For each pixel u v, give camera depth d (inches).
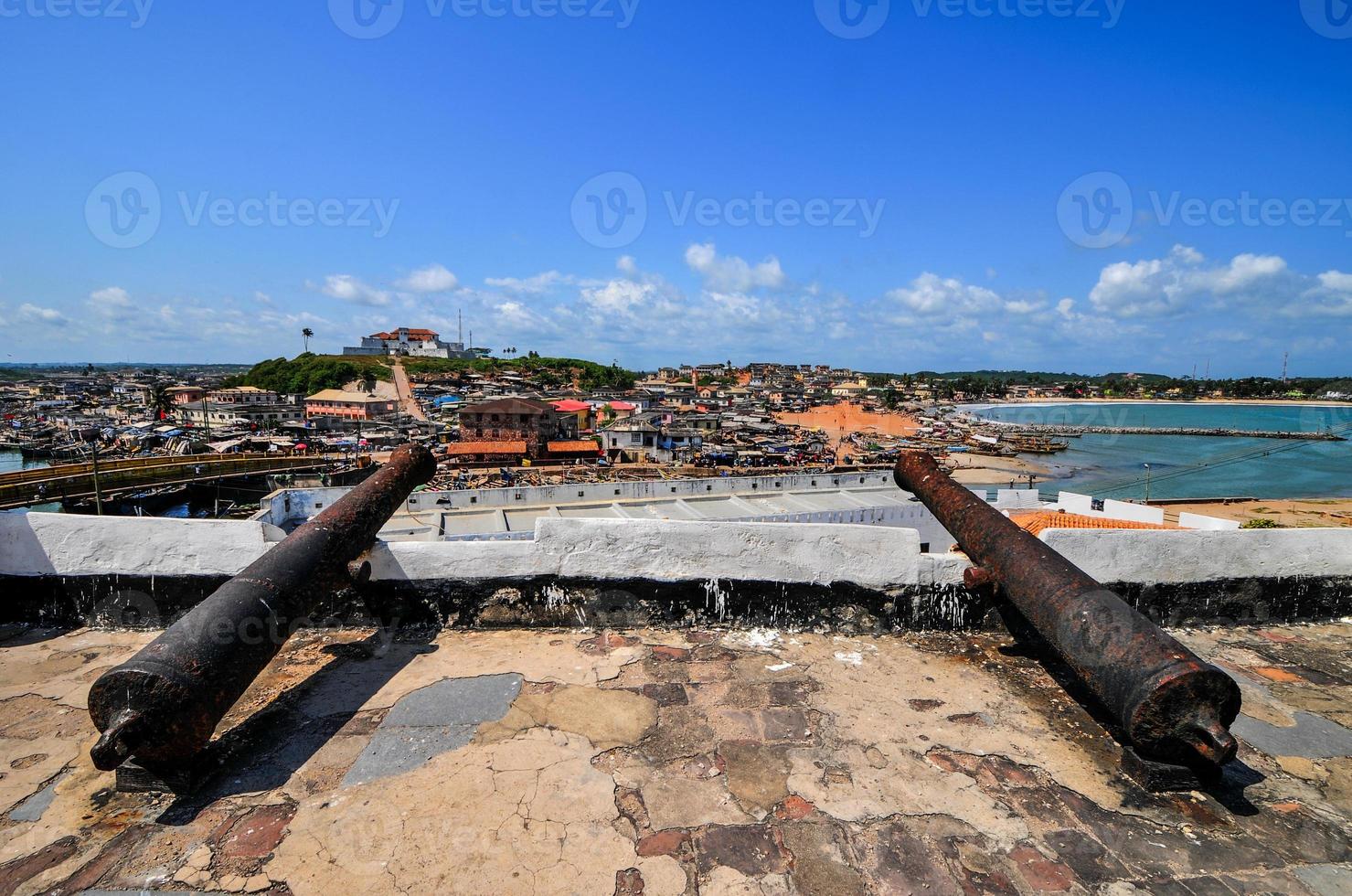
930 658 163.9
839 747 122.0
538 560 174.9
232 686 108.7
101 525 165.0
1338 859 97.4
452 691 139.2
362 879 87.7
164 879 87.2
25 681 139.6
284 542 138.9
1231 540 190.7
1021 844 98.2
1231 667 164.2
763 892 87.3
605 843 95.3
